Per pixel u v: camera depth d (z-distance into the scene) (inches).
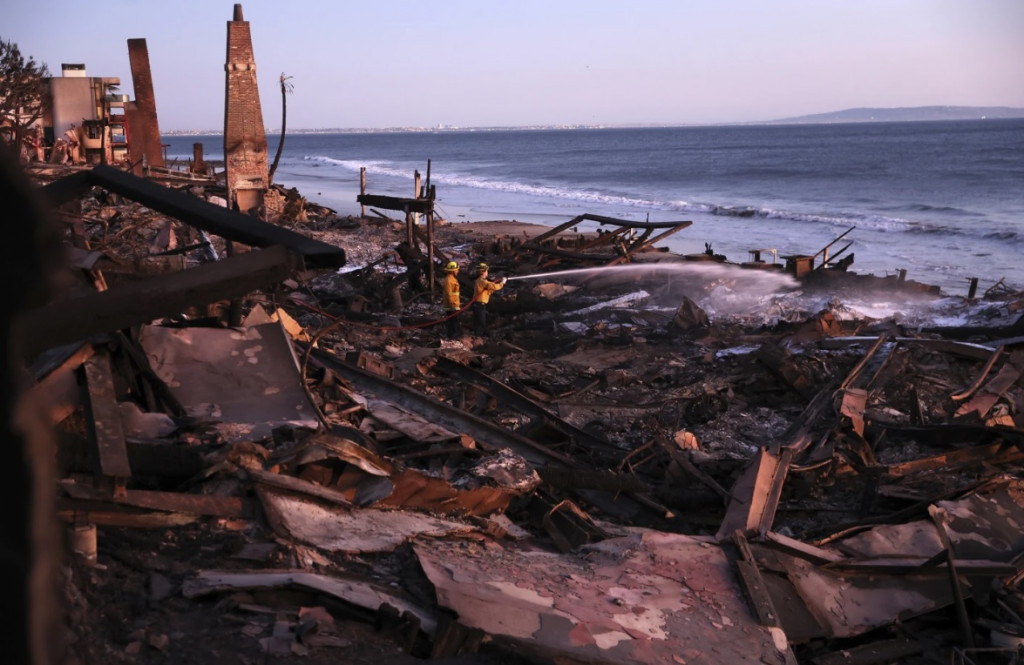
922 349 576.4
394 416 344.8
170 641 156.5
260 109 999.6
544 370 550.3
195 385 291.0
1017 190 2598.4
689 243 1501.0
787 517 337.1
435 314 718.5
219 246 859.4
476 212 2085.4
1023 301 713.0
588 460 375.6
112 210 881.5
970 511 305.7
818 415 432.5
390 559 222.4
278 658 157.6
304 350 419.5
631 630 203.0
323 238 1183.6
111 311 133.4
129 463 225.5
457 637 178.7
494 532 262.7
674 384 517.3
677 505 328.2
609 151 7362.2
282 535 213.5
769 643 214.8
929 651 243.1
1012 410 484.7
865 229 1747.0
